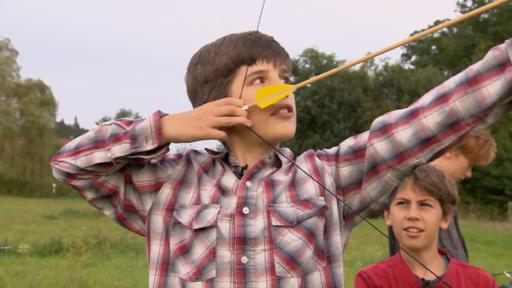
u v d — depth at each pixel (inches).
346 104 1187.3
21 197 1565.0
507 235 697.0
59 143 1685.5
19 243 522.9
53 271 381.4
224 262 85.5
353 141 95.0
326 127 1179.9
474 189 1151.6
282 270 84.7
